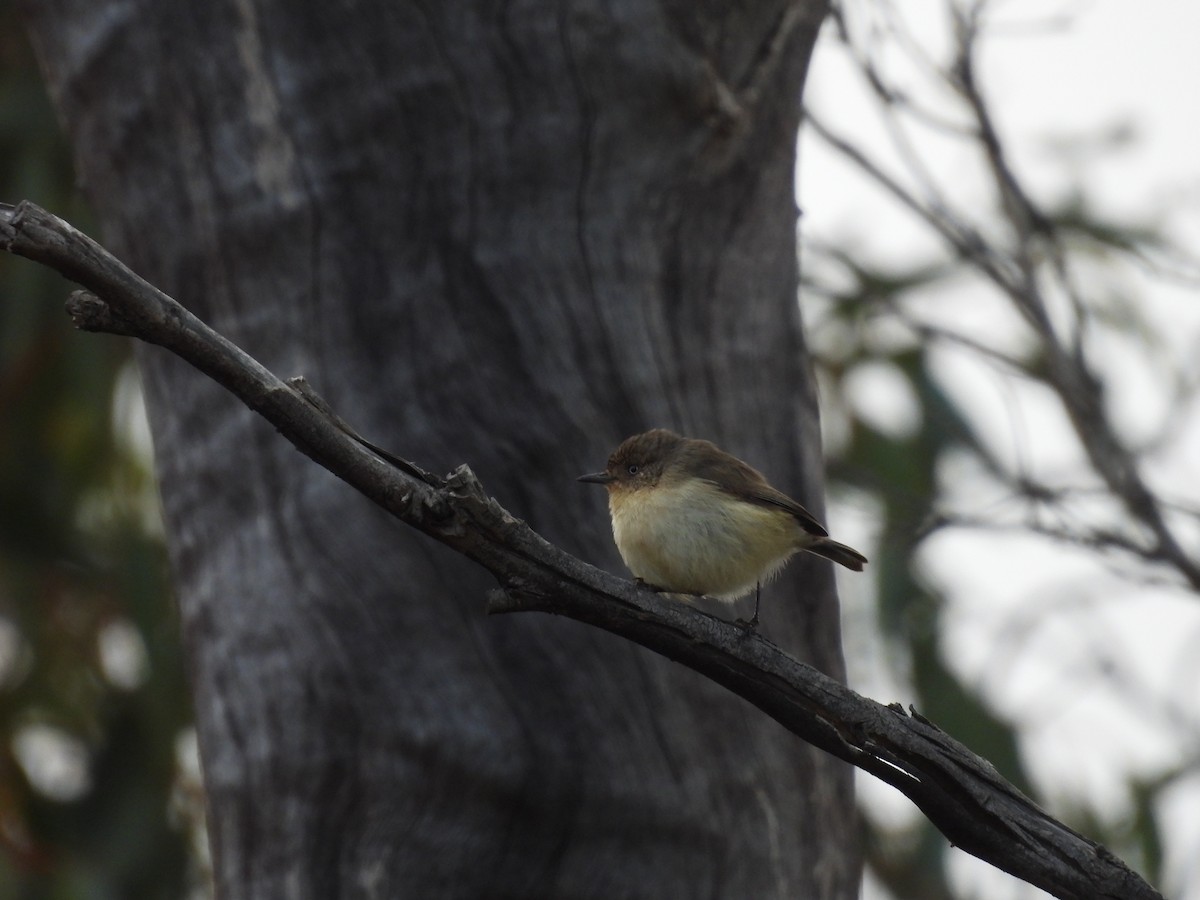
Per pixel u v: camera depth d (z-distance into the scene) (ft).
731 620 32.24
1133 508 40.65
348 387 28.45
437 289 28.94
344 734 27.02
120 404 58.59
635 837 27.14
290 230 28.99
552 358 29.12
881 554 53.01
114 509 58.08
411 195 29.14
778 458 32.07
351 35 29.25
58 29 30.96
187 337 20.30
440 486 21.63
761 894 28.25
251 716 27.58
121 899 54.95
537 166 29.40
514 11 29.45
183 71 29.58
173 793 57.11
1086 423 41.57
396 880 26.37
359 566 27.63
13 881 53.36
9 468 57.72
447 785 26.73
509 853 26.66
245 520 28.53
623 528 29.68
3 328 54.75
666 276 30.37
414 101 29.22
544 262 29.27
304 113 29.22
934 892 57.31
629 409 29.63
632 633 22.91
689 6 30.22
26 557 57.77
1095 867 23.49
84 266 19.62
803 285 47.50
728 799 28.09
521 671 27.37
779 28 31.37
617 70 29.68
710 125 30.37
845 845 30.55
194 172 29.55
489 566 22.13
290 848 26.84
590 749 27.14
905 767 23.62
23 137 54.75
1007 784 23.73
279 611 27.71
